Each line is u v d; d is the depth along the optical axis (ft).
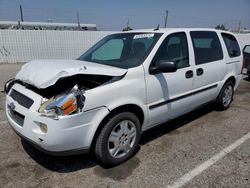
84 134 9.04
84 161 10.73
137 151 11.58
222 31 16.48
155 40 11.72
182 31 13.12
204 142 12.54
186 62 12.95
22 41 50.42
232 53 17.01
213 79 15.06
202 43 14.29
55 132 8.43
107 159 9.98
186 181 9.32
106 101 9.39
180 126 14.65
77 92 8.75
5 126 14.38
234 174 9.75
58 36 52.80
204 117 16.21
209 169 10.10
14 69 40.27
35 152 11.43
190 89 13.20
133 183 9.23
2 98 20.65
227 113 17.06
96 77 9.80
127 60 11.48
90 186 9.07
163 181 9.34
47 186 9.07
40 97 9.21
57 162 10.64
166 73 11.65
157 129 14.16
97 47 13.87
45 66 9.91
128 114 10.29
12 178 9.50
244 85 27.63
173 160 10.79
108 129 9.70
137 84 10.42
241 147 12.00
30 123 8.88
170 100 12.06
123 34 13.58
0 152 11.39
